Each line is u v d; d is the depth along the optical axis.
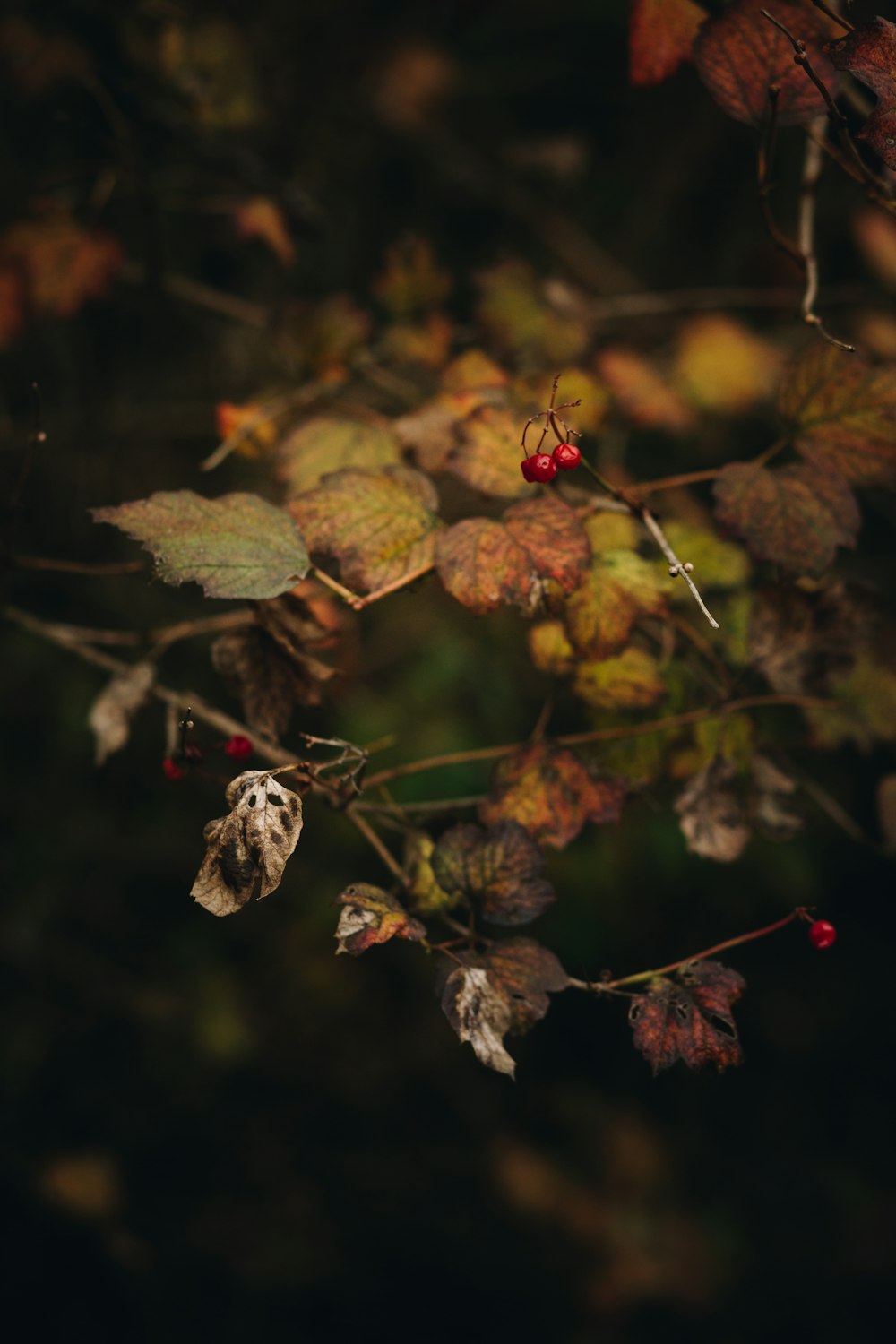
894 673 0.77
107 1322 1.20
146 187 0.91
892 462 0.71
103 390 1.17
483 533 0.66
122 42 0.95
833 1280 1.38
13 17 0.94
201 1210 1.34
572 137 1.25
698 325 0.94
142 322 1.15
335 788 0.65
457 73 1.31
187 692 0.75
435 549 0.66
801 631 0.73
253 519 0.66
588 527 0.71
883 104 0.63
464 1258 1.35
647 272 1.34
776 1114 1.53
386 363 0.88
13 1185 1.20
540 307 0.90
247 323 0.98
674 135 1.34
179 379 1.23
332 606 0.73
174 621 1.27
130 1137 1.33
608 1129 1.49
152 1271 1.24
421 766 0.71
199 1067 1.40
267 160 1.04
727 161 1.29
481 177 1.31
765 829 0.72
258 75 0.98
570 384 0.79
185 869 1.40
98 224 0.91
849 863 1.37
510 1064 0.61
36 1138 1.27
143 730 1.34
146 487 1.25
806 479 0.70
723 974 0.64
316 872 1.41
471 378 0.80
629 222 1.36
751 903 1.35
